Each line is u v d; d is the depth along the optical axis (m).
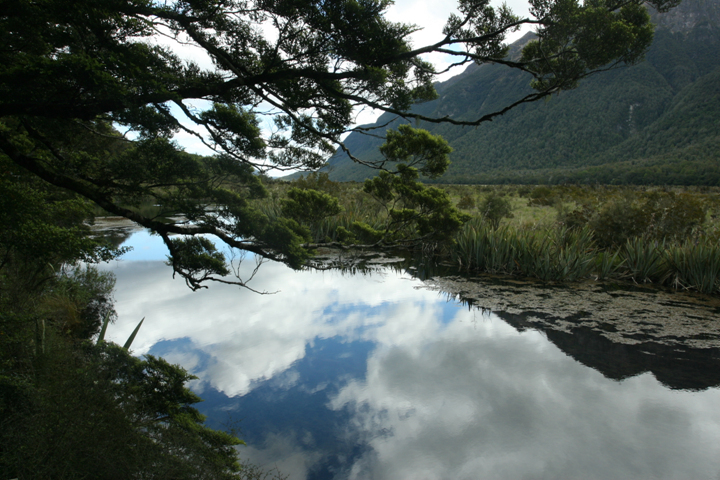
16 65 2.70
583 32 2.49
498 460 2.92
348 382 4.20
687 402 3.69
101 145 4.03
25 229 3.11
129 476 2.10
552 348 5.00
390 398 3.85
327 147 3.68
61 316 4.96
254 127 3.27
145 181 3.43
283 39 2.96
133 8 2.67
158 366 3.41
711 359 4.61
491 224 12.22
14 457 1.91
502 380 4.19
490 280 8.73
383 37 2.82
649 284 8.20
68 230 3.35
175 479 2.24
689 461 2.86
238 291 8.08
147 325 6.00
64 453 1.97
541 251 8.98
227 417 3.55
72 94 2.68
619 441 3.13
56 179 3.24
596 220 10.53
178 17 2.89
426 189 7.22
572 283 8.39
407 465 2.88
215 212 3.54
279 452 3.06
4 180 3.44
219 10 2.96
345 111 3.48
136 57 2.77
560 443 3.11
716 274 7.34
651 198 11.39
